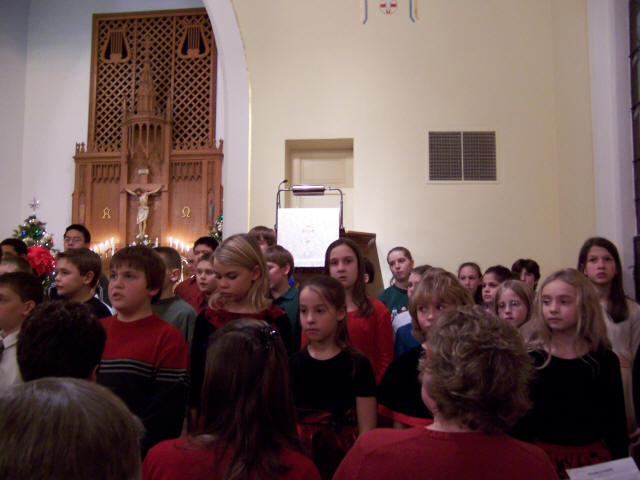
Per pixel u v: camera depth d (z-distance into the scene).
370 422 1.73
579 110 5.49
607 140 5.18
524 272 4.01
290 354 2.07
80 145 8.04
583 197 5.38
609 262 2.68
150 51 8.12
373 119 5.74
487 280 3.33
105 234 7.84
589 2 5.50
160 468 1.01
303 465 1.03
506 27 5.73
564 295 1.68
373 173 5.68
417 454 0.97
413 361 1.77
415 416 1.67
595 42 5.39
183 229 7.74
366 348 2.31
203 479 0.97
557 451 1.57
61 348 1.35
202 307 3.32
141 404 1.74
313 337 1.81
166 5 8.31
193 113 8.02
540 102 5.62
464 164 5.65
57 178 8.13
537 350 1.72
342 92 5.79
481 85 5.70
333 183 6.14
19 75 8.24
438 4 5.82
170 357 1.81
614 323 2.60
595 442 1.57
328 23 5.87
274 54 5.86
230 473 0.96
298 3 5.91
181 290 3.51
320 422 1.71
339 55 5.82
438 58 5.76
